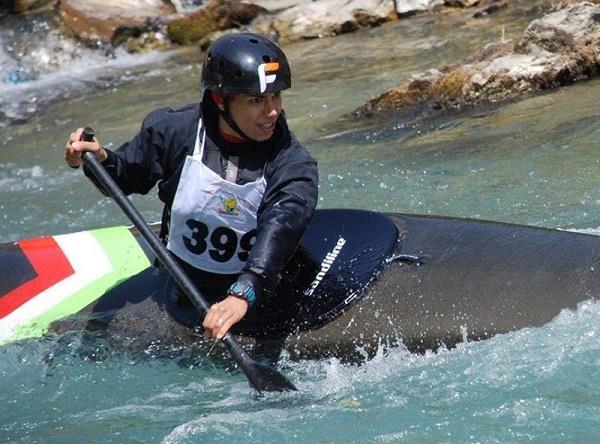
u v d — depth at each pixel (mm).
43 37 34156
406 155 20438
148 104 28328
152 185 12148
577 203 16781
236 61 10984
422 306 11727
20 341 12906
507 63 23344
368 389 11227
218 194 11516
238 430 10844
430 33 31016
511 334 11430
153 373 12117
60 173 22828
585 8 23766
